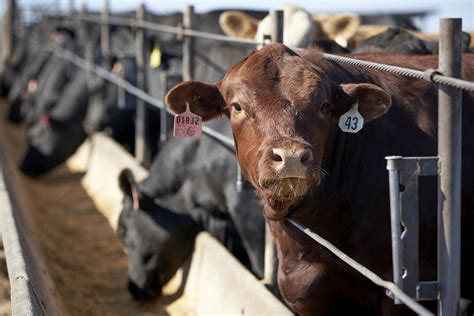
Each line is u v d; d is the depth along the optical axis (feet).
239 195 19.71
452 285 9.85
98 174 36.09
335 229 13.21
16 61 80.18
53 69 51.24
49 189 37.86
